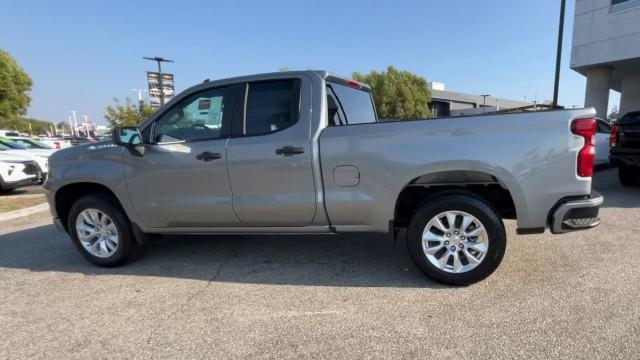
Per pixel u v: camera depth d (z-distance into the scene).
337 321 2.80
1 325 2.95
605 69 15.88
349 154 3.27
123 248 4.02
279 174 3.43
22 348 2.62
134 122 21.09
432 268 3.26
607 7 14.83
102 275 3.91
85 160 4.02
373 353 2.40
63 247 5.03
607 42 14.95
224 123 3.62
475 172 3.12
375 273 3.66
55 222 4.27
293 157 3.37
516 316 2.74
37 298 3.41
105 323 2.91
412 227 3.27
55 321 2.98
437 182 3.25
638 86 17.61
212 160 3.56
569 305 2.86
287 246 4.58
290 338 2.61
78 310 3.14
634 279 3.25
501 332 2.55
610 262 3.63
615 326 2.56
